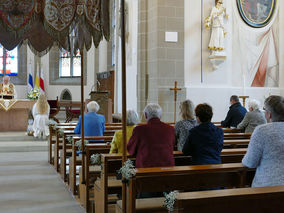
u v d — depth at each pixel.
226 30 11.42
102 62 18.03
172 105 10.91
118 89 14.95
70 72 19.86
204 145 3.85
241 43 11.65
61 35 3.64
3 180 7.04
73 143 5.96
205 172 3.18
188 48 11.09
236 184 3.30
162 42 10.85
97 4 3.95
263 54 11.95
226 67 11.47
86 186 5.07
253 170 3.42
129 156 4.17
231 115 7.40
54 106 14.91
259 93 11.87
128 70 13.55
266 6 11.94
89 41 4.30
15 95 13.21
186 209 2.29
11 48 3.84
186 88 10.98
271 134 2.95
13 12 3.52
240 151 4.39
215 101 11.29
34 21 3.63
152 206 3.46
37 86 19.36
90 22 3.88
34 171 7.90
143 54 11.45
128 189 3.19
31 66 19.67
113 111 15.20
